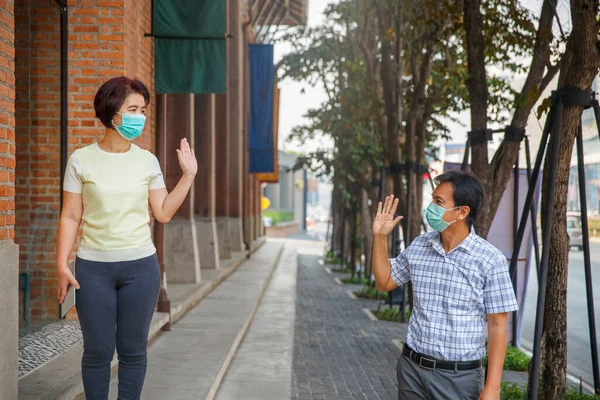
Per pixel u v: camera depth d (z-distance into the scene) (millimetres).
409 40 11992
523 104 7863
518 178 9445
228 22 23938
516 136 8375
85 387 3865
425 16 10977
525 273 9742
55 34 8102
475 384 3426
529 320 13312
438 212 3408
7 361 4270
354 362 9039
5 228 4352
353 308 15055
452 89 12719
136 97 3748
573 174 14898
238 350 8945
